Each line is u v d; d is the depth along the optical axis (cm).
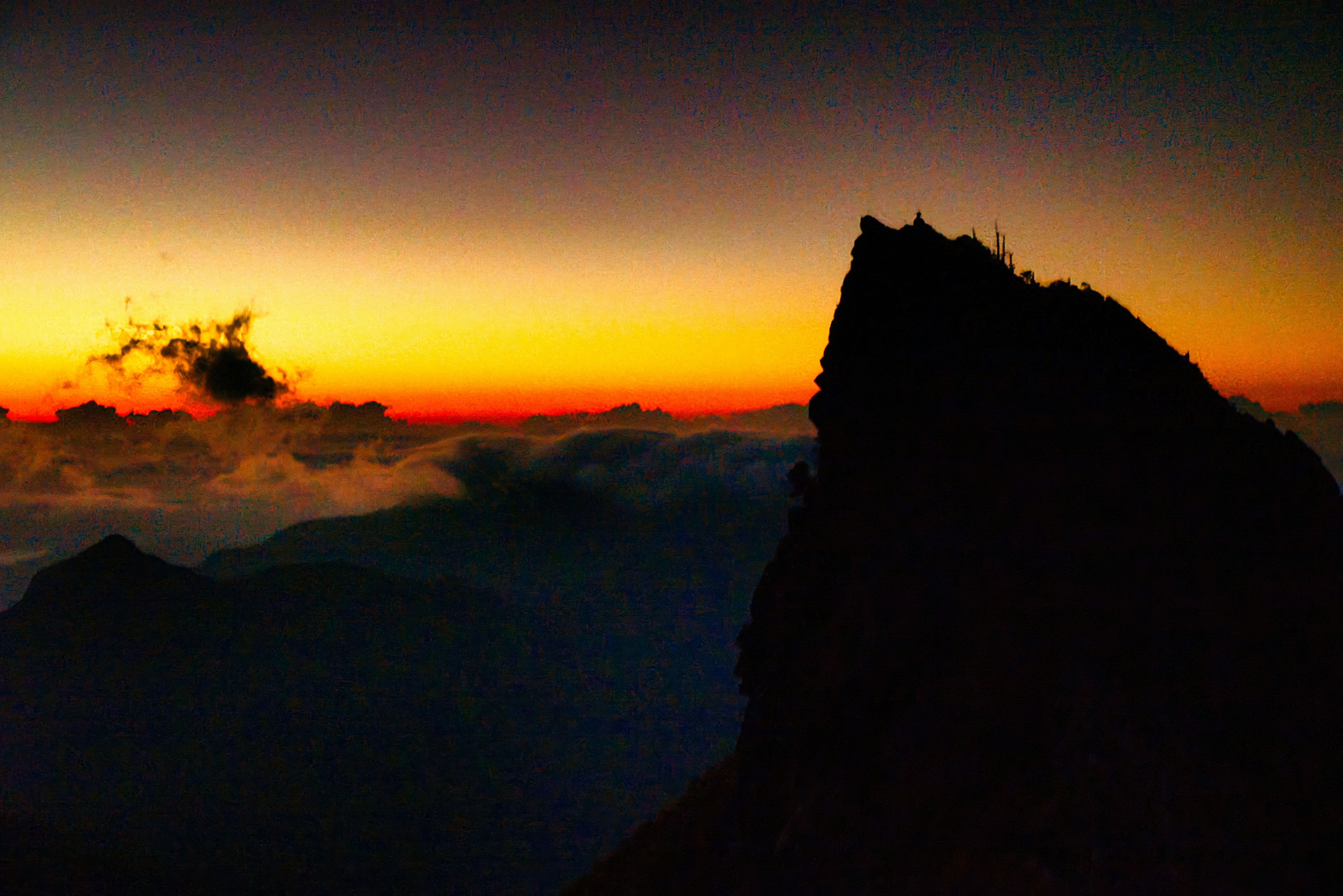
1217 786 770
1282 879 718
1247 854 732
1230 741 800
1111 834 757
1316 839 743
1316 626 880
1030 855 777
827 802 963
